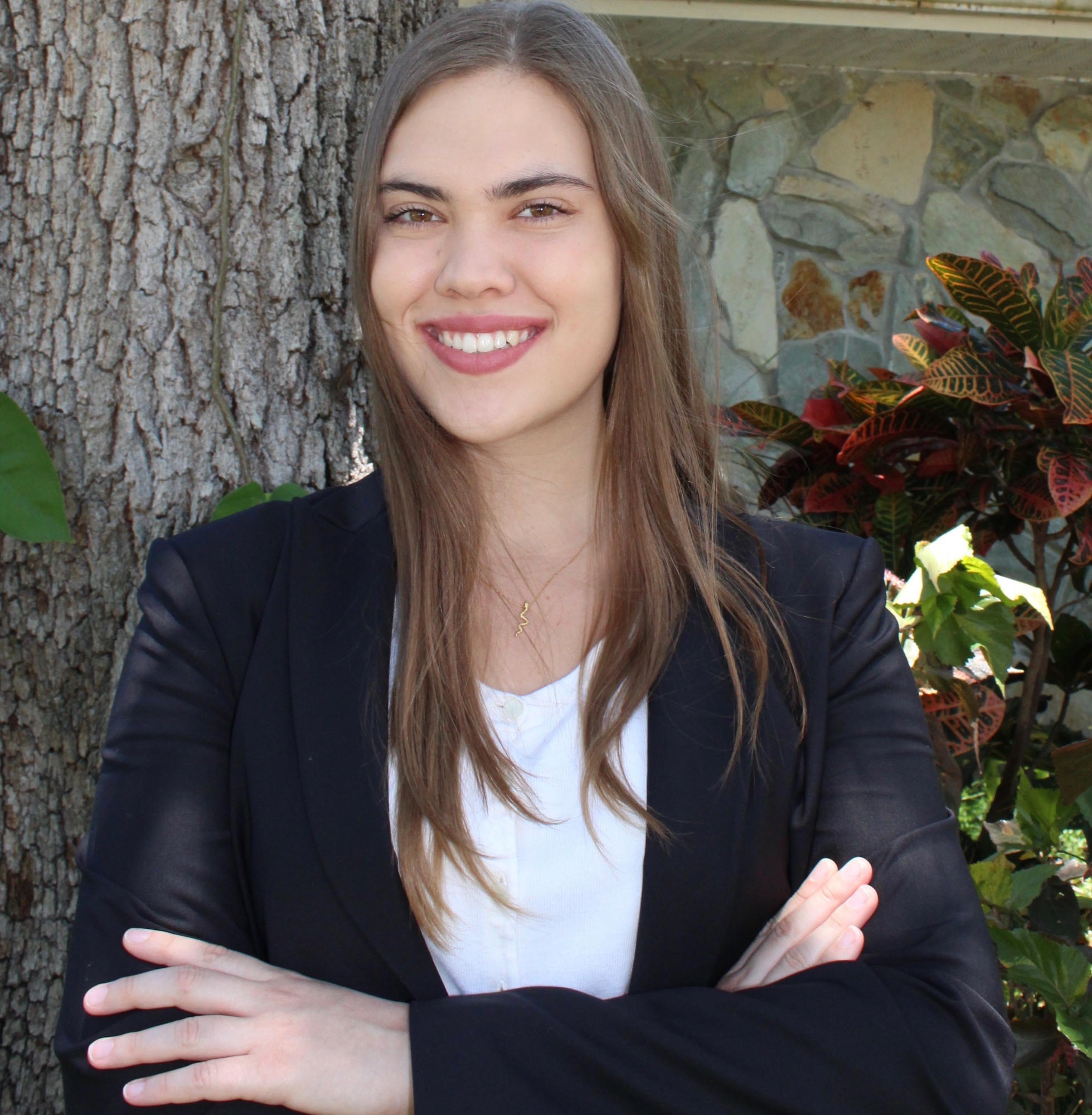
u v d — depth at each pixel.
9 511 1.25
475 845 1.04
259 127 1.41
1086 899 1.75
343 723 1.04
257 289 1.44
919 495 2.29
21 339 1.40
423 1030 0.92
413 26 1.57
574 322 1.06
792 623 1.13
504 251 1.04
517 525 1.17
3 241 1.39
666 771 1.05
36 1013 1.50
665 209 1.15
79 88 1.36
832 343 3.98
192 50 1.38
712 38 3.61
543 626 1.15
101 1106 0.93
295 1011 0.95
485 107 1.03
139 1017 0.95
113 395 1.40
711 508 1.20
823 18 3.44
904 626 1.57
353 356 1.53
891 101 3.93
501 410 1.07
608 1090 0.90
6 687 1.46
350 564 1.13
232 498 1.35
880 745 1.11
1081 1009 1.45
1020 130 3.99
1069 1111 1.67
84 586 1.43
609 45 1.10
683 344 1.23
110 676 1.44
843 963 1.00
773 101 3.90
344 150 1.49
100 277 1.39
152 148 1.38
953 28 3.49
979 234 4.00
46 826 1.47
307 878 1.00
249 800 1.04
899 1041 0.94
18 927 1.49
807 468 2.35
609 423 1.16
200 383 1.42
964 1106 0.94
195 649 1.06
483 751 1.04
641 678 1.07
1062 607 2.36
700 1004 0.94
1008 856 2.01
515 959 1.03
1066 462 1.94
